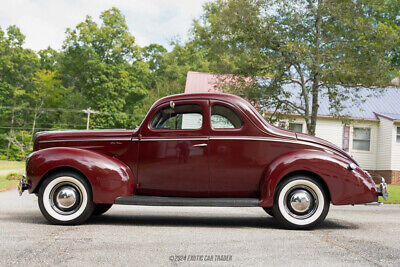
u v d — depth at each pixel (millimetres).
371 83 12672
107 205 6219
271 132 5223
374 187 5051
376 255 3465
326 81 12914
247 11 12391
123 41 43406
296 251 3598
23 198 9234
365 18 12719
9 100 48469
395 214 7043
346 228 5141
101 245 3760
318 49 11891
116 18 43594
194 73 24172
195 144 5203
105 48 43094
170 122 5336
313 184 4945
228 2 12969
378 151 22297
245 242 4008
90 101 43438
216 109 5289
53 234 4332
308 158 4945
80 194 5094
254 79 13391
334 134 22016
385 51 12805
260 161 5152
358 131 22297
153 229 4828
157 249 3604
